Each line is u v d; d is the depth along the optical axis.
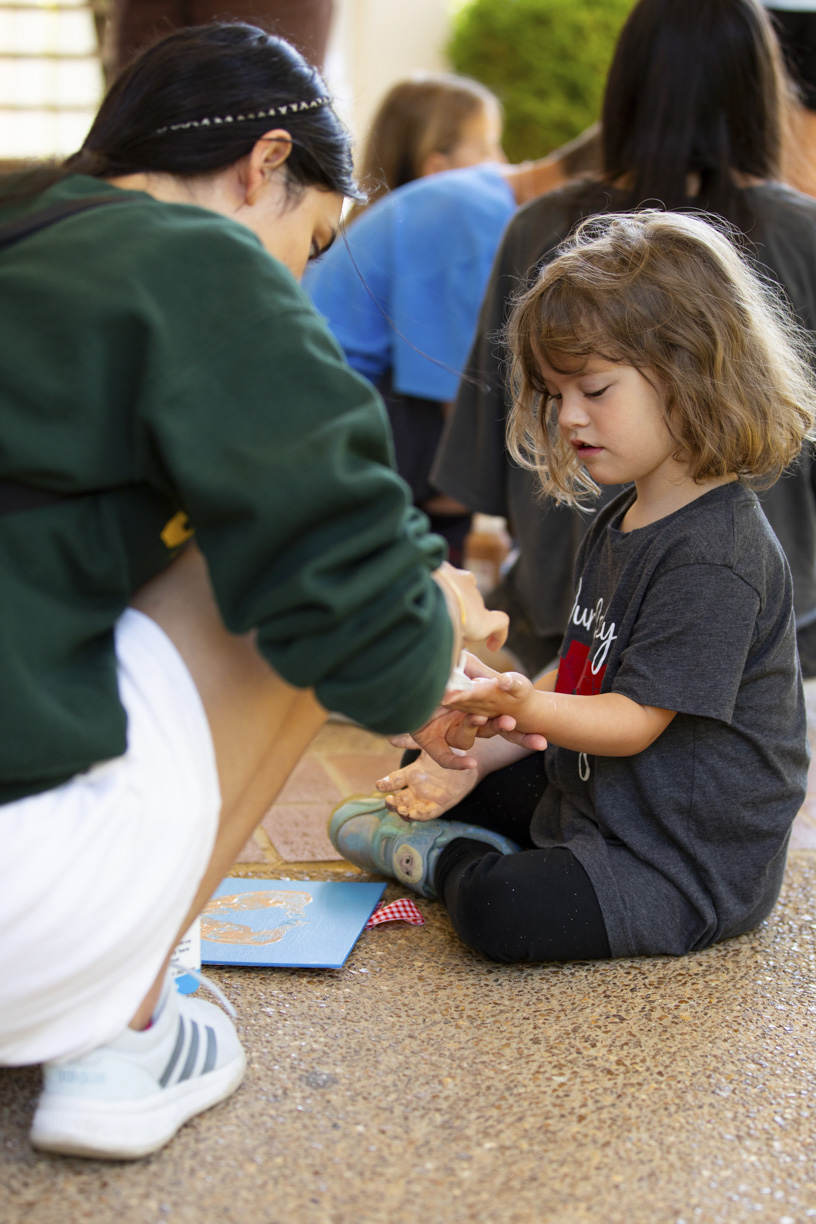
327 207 1.21
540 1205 1.00
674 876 1.45
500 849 1.60
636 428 1.40
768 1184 1.04
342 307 2.87
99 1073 1.01
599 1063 1.22
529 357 1.49
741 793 1.44
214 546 0.94
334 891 1.63
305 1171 1.03
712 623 1.37
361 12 7.29
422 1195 1.01
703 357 1.38
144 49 1.18
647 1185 1.03
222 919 1.53
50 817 0.93
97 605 0.97
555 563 2.20
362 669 0.95
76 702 0.94
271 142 1.12
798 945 1.51
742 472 1.44
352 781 2.16
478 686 1.27
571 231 1.86
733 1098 1.16
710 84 1.88
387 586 0.94
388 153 3.36
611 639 1.47
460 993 1.37
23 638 0.92
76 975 0.96
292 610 0.93
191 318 0.94
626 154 1.99
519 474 2.25
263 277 0.98
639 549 1.45
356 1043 1.25
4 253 0.99
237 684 1.04
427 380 2.80
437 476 2.41
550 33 6.82
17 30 4.75
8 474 0.93
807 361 1.79
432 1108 1.13
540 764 1.69
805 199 1.97
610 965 1.44
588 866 1.44
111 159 1.12
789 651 1.46
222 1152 1.06
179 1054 1.07
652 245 1.42
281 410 0.93
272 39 1.19
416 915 1.57
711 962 1.46
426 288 2.81
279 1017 1.30
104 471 0.94
